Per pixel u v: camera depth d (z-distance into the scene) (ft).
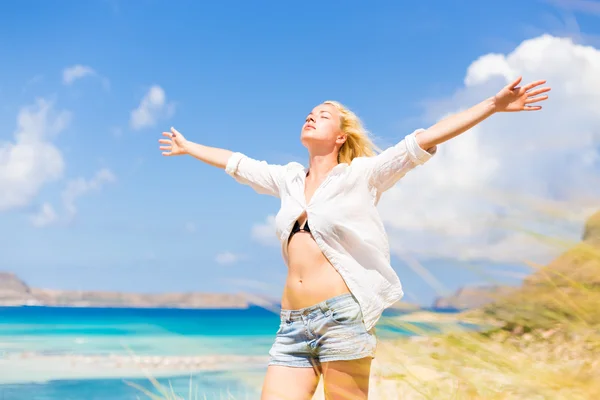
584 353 4.31
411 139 8.43
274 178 9.87
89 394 33.22
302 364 8.46
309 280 8.47
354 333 8.04
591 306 4.25
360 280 8.27
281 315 8.79
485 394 4.77
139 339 68.49
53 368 44.62
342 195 8.62
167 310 153.38
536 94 8.01
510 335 4.67
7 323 110.93
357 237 8.39
